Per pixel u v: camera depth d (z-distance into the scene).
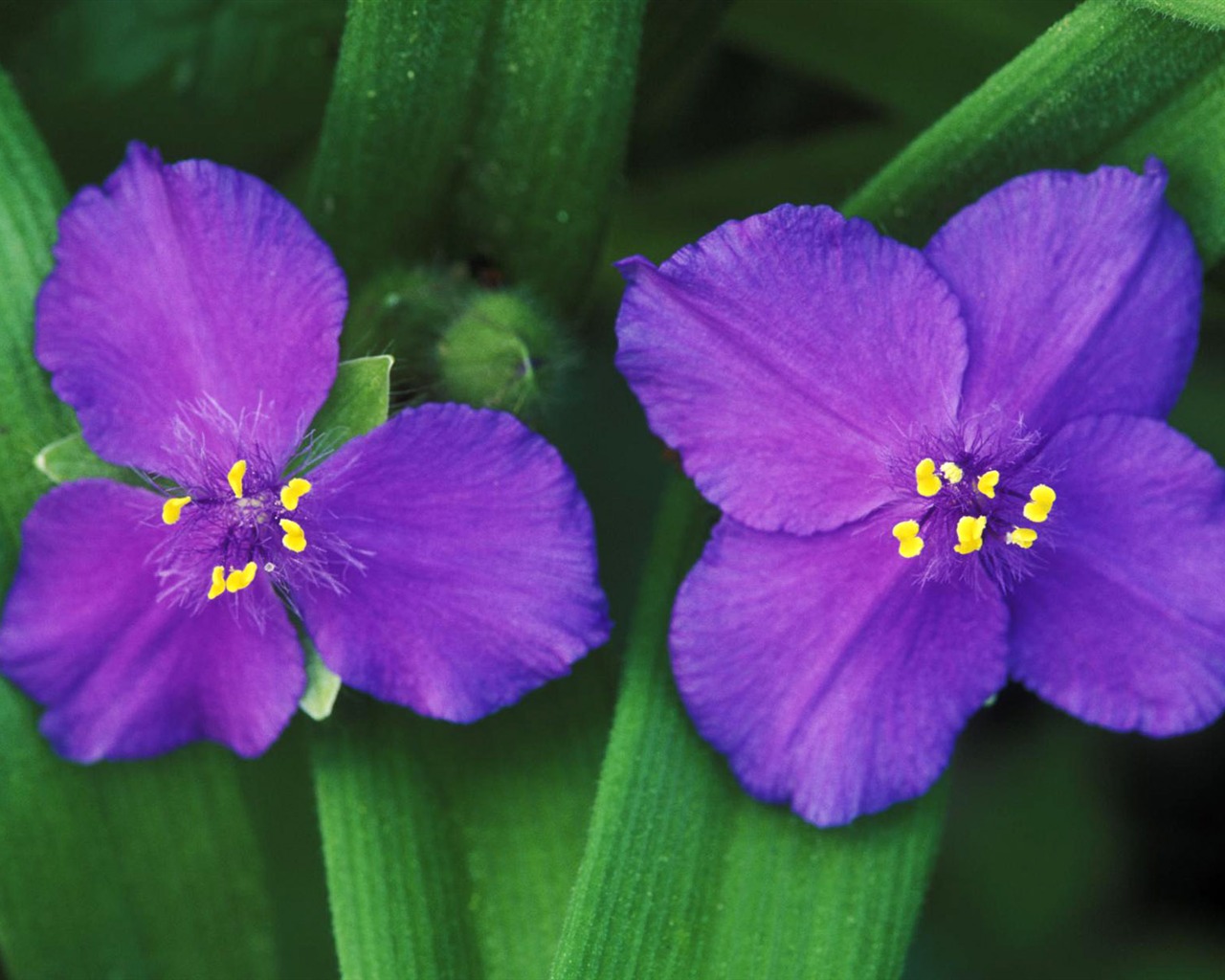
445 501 0.29
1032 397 0.29
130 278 0.29
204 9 0.32
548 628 0.29
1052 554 0.29
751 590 0.29
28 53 0.32
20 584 0.29
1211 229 0.30
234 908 0.31
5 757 0.30
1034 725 0.34
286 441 0.29
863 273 0.29
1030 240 0.29
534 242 0.30
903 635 0.29
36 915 0.30
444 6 0.29
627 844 0.29
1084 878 0.33
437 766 0.30
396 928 0.30
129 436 0.29
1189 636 0.29
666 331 0.29
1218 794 0.34
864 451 0.29
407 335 0.30
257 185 0.29
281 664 0.29
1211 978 0.33
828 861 0.30
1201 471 0.29
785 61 0.33
